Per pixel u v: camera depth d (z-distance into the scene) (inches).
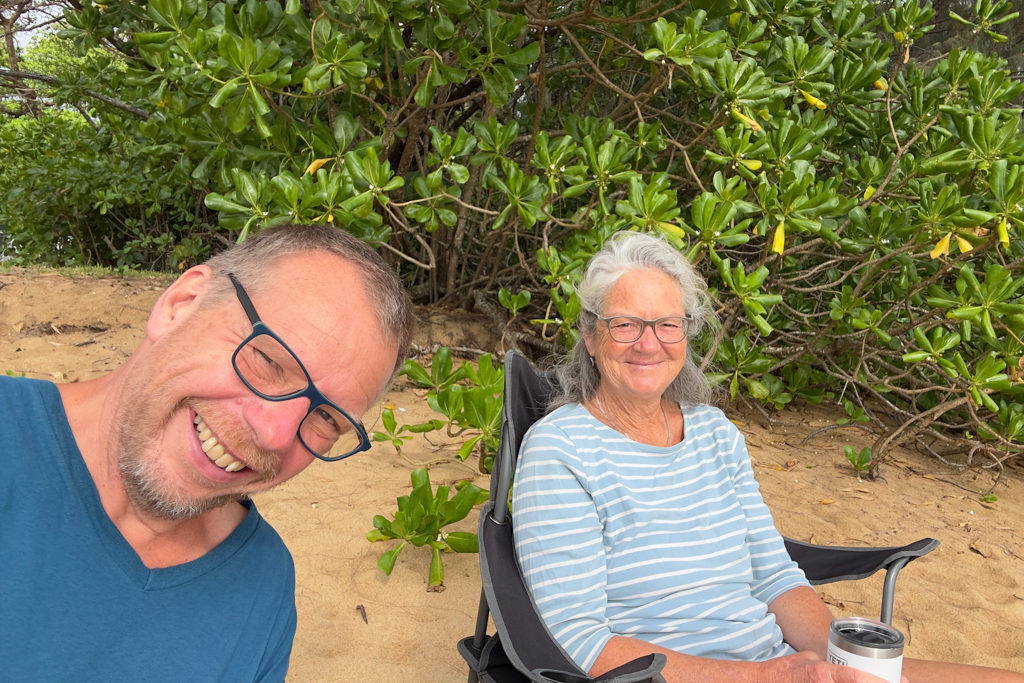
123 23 96.3
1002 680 38.6
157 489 24.2
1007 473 100.1
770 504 80.9
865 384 97.6
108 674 23.3
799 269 113.6
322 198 72.9
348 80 75.0
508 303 88.9
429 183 81.7
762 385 96.3
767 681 36.3
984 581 70.5
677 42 79.7
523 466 42.3
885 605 45.5
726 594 43.2
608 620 40.9
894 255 89.0
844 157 104.8
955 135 96.7
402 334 26.8
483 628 43.1
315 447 25.7
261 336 23.9
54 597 22.7
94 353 99.4
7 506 22.7
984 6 103.0
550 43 112.7
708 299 48.4
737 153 81.8
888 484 90.7
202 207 163.3
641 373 44.1
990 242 82.5
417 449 83.0
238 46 70.2
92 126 167.0
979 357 101.1
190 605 25.0
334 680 48.6
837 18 99.3
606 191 92.0
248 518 28.1
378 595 57.8
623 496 42.3
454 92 113.1
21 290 114.0
